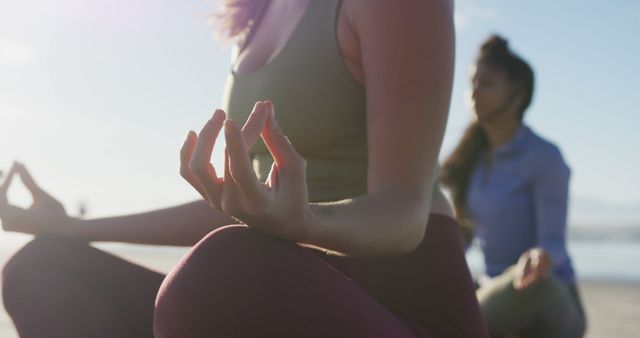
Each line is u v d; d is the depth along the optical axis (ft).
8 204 4.68
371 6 3.56
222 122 2.58
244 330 2.83
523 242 9.67
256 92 4.09
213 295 2.84
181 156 2.65
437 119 3.43
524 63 9.84
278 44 4.14
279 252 2.91
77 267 4.35
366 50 3.57
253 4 4.87
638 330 18.72
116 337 4.17
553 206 9.34
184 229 4.57
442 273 3.82
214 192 2.66
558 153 9.43
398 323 3.22
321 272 2.98
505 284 8.54
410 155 3.34
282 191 2.68
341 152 3.95
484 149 10.00
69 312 4.14
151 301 4.35
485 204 9.92
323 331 2.88
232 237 2.94
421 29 3.47
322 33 3.90
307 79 3.92
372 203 3.10
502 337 8.49
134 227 4.57
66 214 4.71
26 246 4.45
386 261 3.79
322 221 2.84
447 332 3.76
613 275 50.93
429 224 3.89
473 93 9.94
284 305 2.85
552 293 8.26
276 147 2.66
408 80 3.43
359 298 3.05
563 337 8.45
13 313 4.23
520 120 9.80
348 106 3.88
